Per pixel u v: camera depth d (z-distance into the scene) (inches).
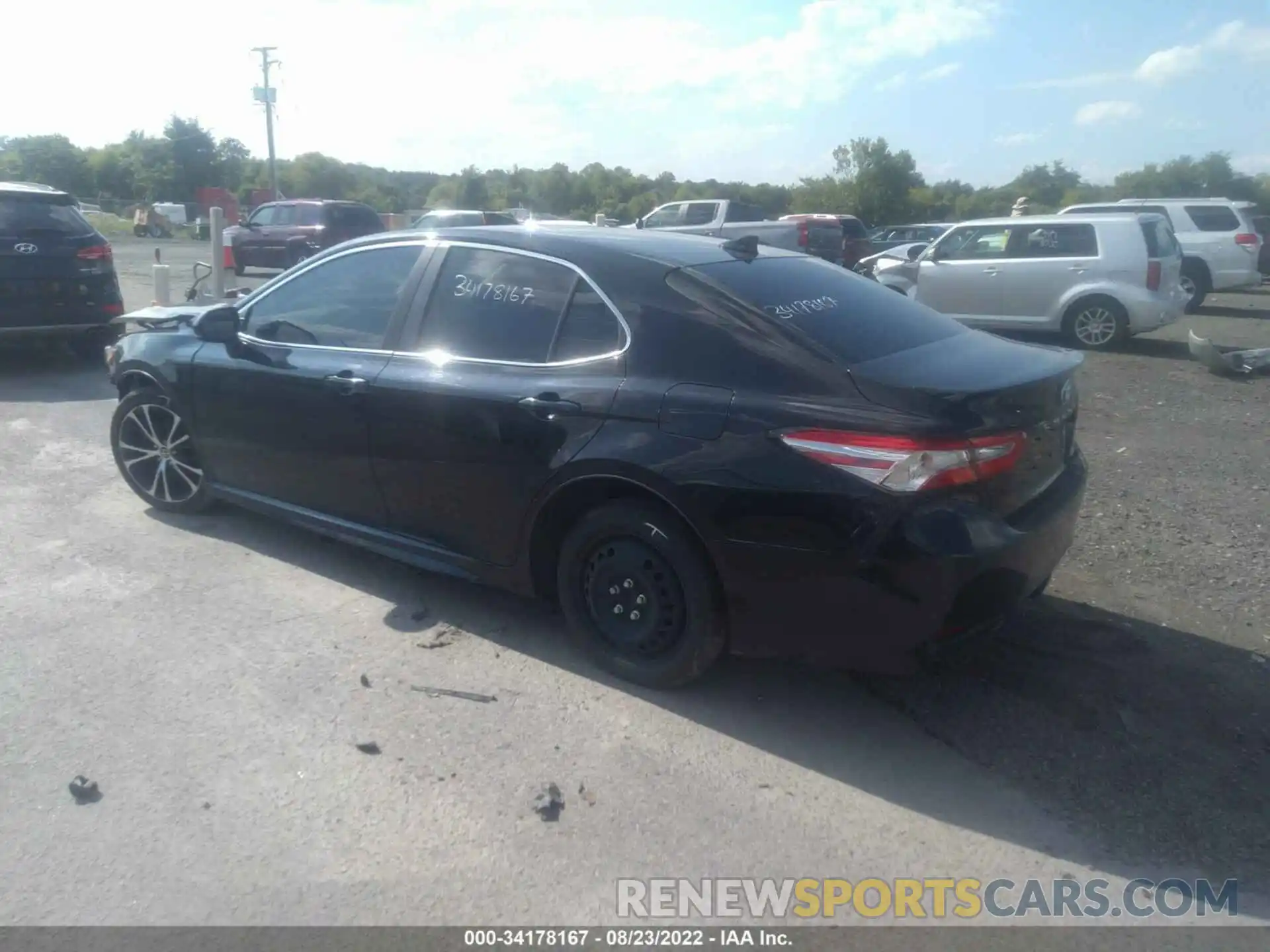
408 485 184.7
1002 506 144.6
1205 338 598.2
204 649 176.6
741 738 152.9
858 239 1012.5
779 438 142.7
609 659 167.6
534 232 183.2
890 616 139.6
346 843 128.7
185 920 115.9
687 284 160.6
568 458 160.1
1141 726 156.9
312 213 1003.9
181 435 231.1
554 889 121.9
